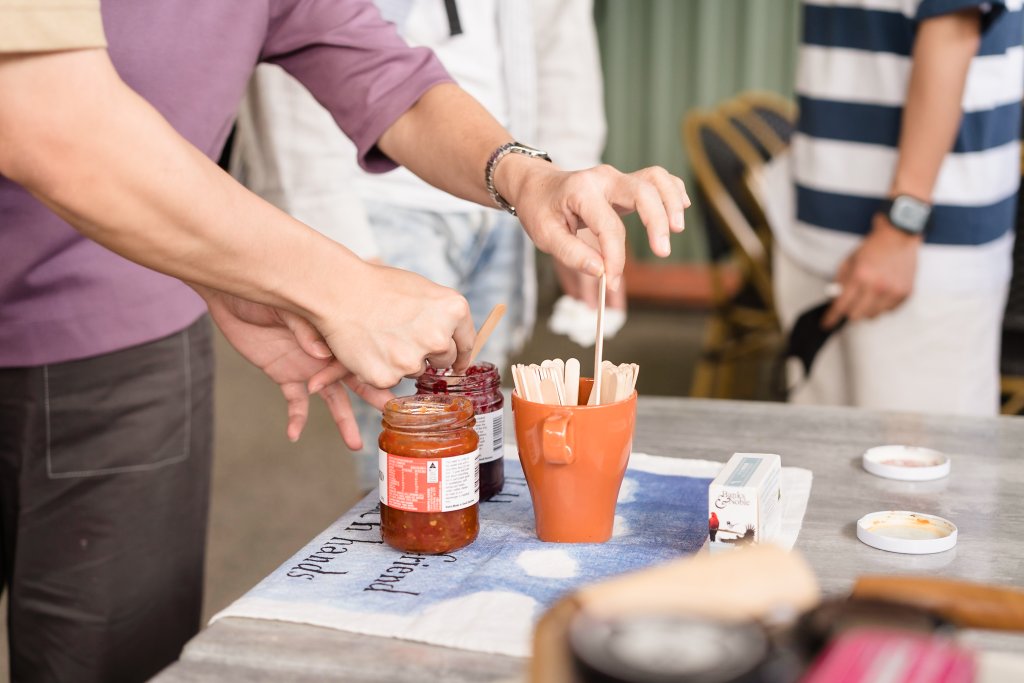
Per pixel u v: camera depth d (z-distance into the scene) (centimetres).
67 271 124
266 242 91
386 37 131
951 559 90
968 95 195
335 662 74
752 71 517
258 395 401
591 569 88
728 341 338
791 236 229
